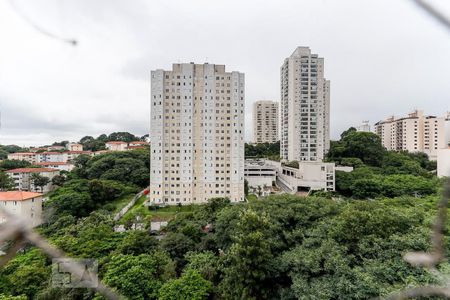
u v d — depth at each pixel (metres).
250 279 16.22
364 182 52.59
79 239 26.16
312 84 82.00
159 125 54.16
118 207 48.69
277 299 16.95
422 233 14.72
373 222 16.67
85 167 68.19
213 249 25.36
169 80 55.00
